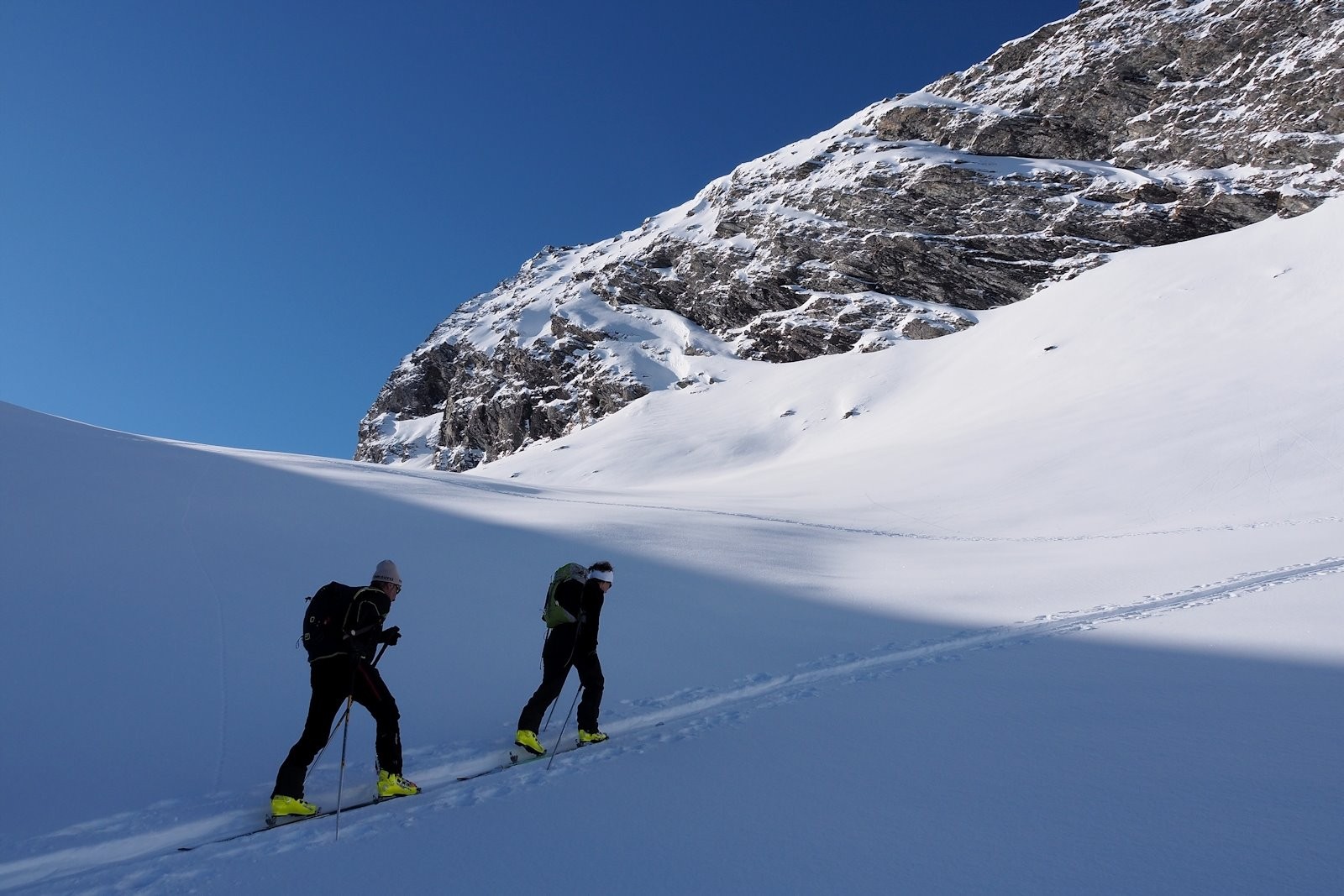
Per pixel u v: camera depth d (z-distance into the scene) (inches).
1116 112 3563.0
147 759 200.4
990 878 131.9
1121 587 468.8
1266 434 1143.0
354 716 241.0
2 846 157.3
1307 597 384.5
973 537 892.0
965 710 239.8
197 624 296.0
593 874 140.6
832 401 3046.3
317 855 154.1
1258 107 3127.5
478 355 5418.3
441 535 534.0
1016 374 2278.5
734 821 162.1
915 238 3599.9
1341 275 1839.3
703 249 4503.0
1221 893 122.5
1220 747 192.2
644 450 3122.5
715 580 498.9
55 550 346.3
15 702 219.0
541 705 219.0
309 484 653.3
